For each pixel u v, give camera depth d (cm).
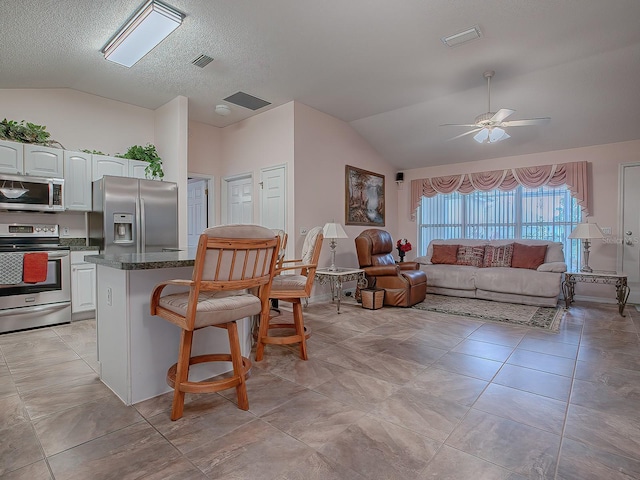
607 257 503
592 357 273
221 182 581
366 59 355
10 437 162
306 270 332
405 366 254
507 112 346
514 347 297
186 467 142
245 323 253
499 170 586
